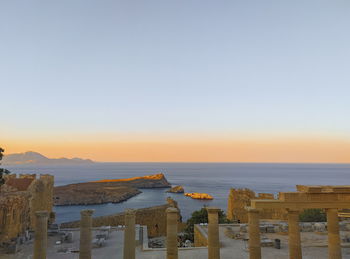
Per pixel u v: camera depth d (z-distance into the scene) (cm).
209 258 2134
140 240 3366
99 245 3155
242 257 2727
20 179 4934
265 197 6544
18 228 3734
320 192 2080
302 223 4134
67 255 2855
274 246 3141
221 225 4288
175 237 2023
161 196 15675
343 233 3753
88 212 2053
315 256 2811
